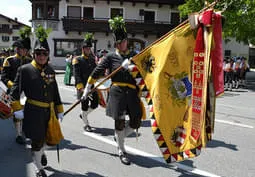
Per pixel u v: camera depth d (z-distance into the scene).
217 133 7.15
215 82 4.06
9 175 4.56
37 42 4.64
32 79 4.21
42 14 31.27
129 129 5.16
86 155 5.42
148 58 4.52
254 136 6.96
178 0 32.12
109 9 31.58
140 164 5.05
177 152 4.34
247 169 4.97
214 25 3.96
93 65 7.04
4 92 4.80
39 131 4.19
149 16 32.50
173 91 4.34
